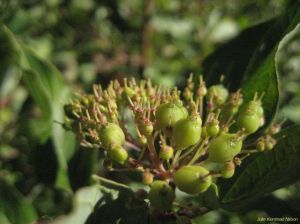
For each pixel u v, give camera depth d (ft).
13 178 0.59
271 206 0.41
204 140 0.33
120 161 0.33
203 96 0.39
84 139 0.35
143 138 0.33
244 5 0.82
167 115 0.32
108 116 0.34
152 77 0.73
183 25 0.81
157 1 0.81
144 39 0.78
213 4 0.82
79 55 0.85
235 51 0.43
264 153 0.35
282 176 0.34
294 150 0.35
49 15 0.85
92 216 0.33
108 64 0.81
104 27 0.88
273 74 0.38
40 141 0.41
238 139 0.32
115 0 0.87
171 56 0.81
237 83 0.42
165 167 0.35
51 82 0.42
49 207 0.49
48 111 0.41
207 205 0.33
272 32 0.40
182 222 0.33
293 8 0.39
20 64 0.41
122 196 0.34
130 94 0.35
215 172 0.32
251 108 0.34
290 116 0.71
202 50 0.81
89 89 0.78
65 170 0.40
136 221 0.34
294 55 0.75
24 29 0.65
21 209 0.38
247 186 0.36
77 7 0.87
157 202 0.31
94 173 0.40
